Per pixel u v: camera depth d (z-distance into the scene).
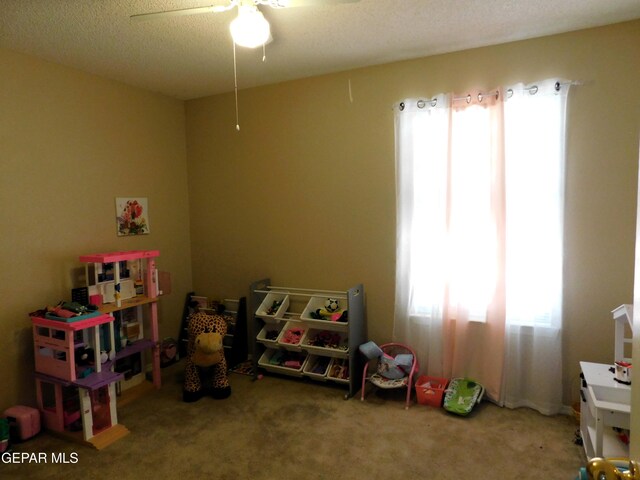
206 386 2.97
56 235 2.70
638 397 0.86
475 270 2.66
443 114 2.67
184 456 2.16
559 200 2.42
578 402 2.47
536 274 2.51
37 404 2.54
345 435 2.33
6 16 2.04
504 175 2.50
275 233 3.40
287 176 3.31
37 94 2.58
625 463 1.35
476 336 2.71
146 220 3.36
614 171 2.36
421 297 2.84
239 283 3.61
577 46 2.38
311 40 2.44
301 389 2.97
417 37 2.43
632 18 2.24
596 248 2.42
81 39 2.34
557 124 2.40
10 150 2.45
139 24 2.16
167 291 3.43
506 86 2.52
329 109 3.10
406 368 2.81
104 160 3.01
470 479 1.93
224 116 3.55
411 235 2.82
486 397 2.71
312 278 3.28
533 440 2.24
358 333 2.93
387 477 1.96
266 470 2.03
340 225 3.14
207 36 2.33
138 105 3.28
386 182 2.95
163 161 3.52
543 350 2.50
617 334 2.08
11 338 2.47
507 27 2.31
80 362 2.45
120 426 2.41
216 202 3.66
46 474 2.03
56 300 2.71
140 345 2.92
